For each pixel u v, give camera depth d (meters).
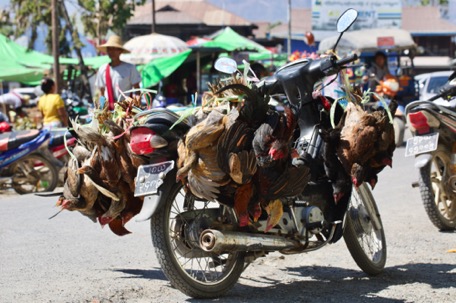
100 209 6.17
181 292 6.02
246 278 6.54
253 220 5.75
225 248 5.57
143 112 5.70
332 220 6.25
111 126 5.77
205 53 26.92
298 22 58.66
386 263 7.10
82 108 18.56
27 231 8.62
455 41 57.22
